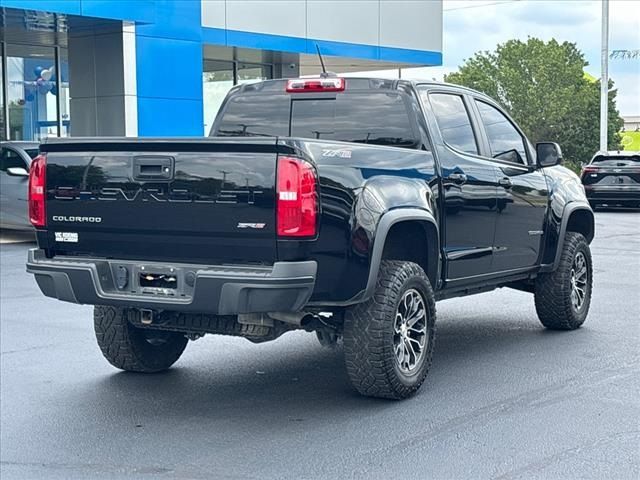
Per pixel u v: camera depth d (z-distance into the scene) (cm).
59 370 746
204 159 564
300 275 550
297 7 2280
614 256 1496
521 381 695
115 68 1902
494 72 9250
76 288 602
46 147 620
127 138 587
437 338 860
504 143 806
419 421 600
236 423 604
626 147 9344
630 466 514
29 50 2159
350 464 524
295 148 547
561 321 873
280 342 852
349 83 733
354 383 628
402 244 675
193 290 560
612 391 664
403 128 706
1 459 543
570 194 879
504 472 507
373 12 2469
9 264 1377
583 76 9069
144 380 716
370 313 612
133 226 589
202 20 2069
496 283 794
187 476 512
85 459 542
